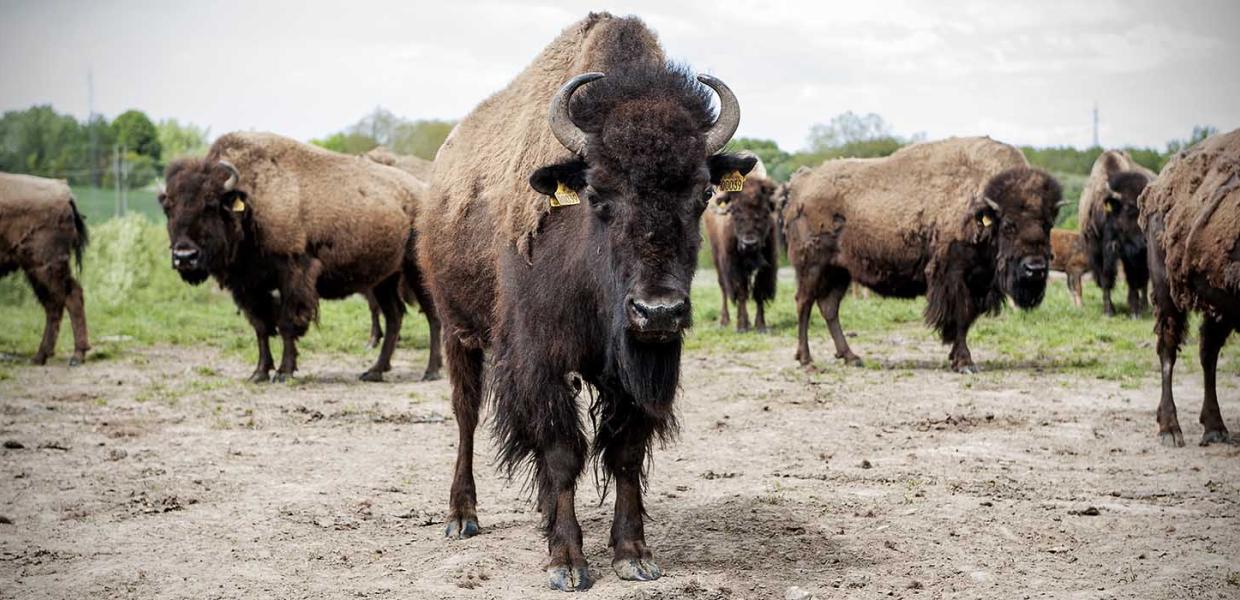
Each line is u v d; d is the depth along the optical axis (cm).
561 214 511
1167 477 725
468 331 629
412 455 834
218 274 1204
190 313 2017
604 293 484
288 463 805
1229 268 728
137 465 796
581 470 527
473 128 674
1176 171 800
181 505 679
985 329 1577
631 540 528
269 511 664
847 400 1050
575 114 496
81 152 5769
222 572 544
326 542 598
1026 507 650
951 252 1230
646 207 458
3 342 1590
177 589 517
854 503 660
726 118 496
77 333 1403
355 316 1995
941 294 1236
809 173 1336
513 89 645
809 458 801
